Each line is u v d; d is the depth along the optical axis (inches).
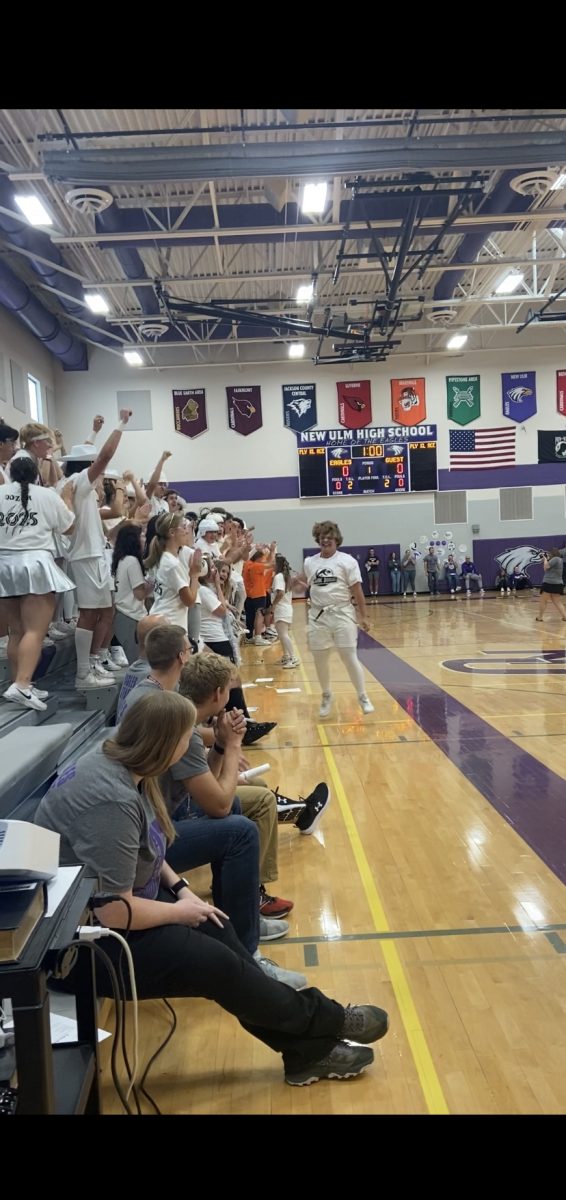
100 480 240.7
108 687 189.6
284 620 383.2
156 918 75.1
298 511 864.9
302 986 98.7
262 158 328.8
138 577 227.1
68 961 57.7
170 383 842.2
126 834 73.0
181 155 327.6
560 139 330.0
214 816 103.5
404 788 185.2
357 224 485.1
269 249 578.2
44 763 124.3
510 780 188.1
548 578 536.1
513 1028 89.7
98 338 780.6
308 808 156.6
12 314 648.4
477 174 419.2
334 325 768.3
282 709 285.6
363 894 128.6
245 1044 90.4
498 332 849.5
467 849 146.2
